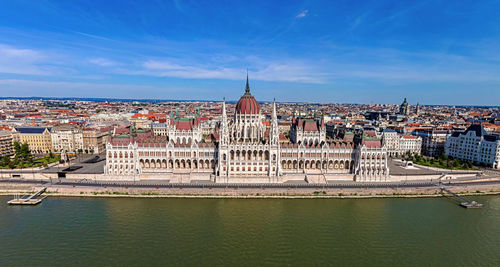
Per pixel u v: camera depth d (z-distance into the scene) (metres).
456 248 112.38
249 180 179.12
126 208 145.50
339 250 109.88
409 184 178.75
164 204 151.12
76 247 109.25
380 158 188.75
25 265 98.12
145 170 191.62
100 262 100.19
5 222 128.75
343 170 198.00
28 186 168.00
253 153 185.88
